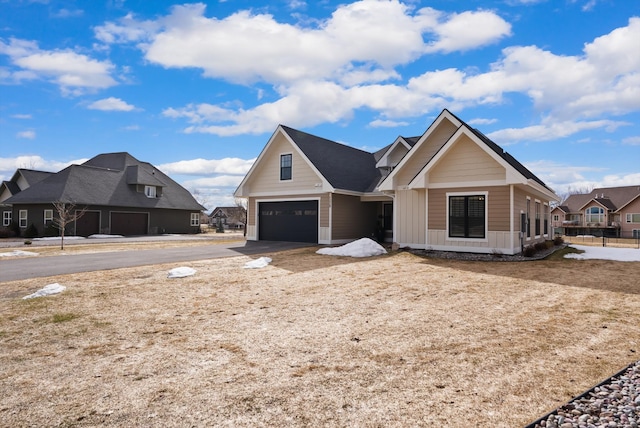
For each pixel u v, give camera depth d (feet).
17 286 27.58
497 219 41.86
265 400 10.90
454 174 44.55
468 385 11.68
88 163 123.44
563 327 17.61
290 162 64.80
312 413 10.10
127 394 11.44
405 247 48.29
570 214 177.88
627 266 35.81
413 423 9.50
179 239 85.20
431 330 17.30
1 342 16.26
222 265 37.78
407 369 12.98
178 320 19.29
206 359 14.21
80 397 11.30
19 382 12.40
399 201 49.52
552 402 10.55
